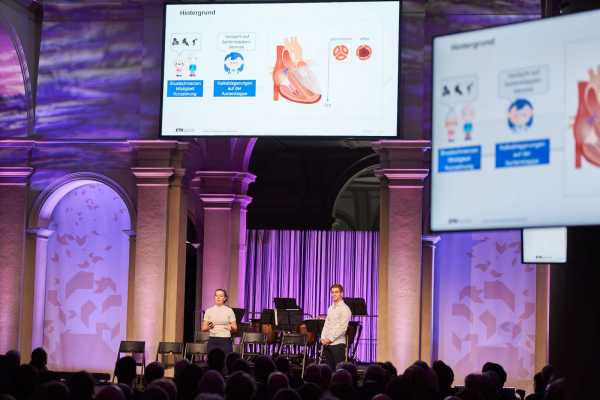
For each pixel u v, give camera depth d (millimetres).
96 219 15781
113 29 15375
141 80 15203
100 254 15750
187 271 21359
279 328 16891
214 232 17531
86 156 15344
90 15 15398
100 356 15609
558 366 6430
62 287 15766
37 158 15469
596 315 6199
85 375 6652
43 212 15508
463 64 6848
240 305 17672
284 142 23047
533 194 6461
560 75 6383
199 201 18938
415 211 14406
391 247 14438
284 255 21625
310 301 21469
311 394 6379
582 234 6289
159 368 7961
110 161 15305
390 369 9195
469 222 6762
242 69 13922
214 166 17594
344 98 13766
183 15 14023
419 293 14352
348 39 13766
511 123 6590
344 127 13758
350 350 18656
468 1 14742
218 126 13953
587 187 6250
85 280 15734
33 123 15445
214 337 14078
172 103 14031
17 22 15023
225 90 13945
